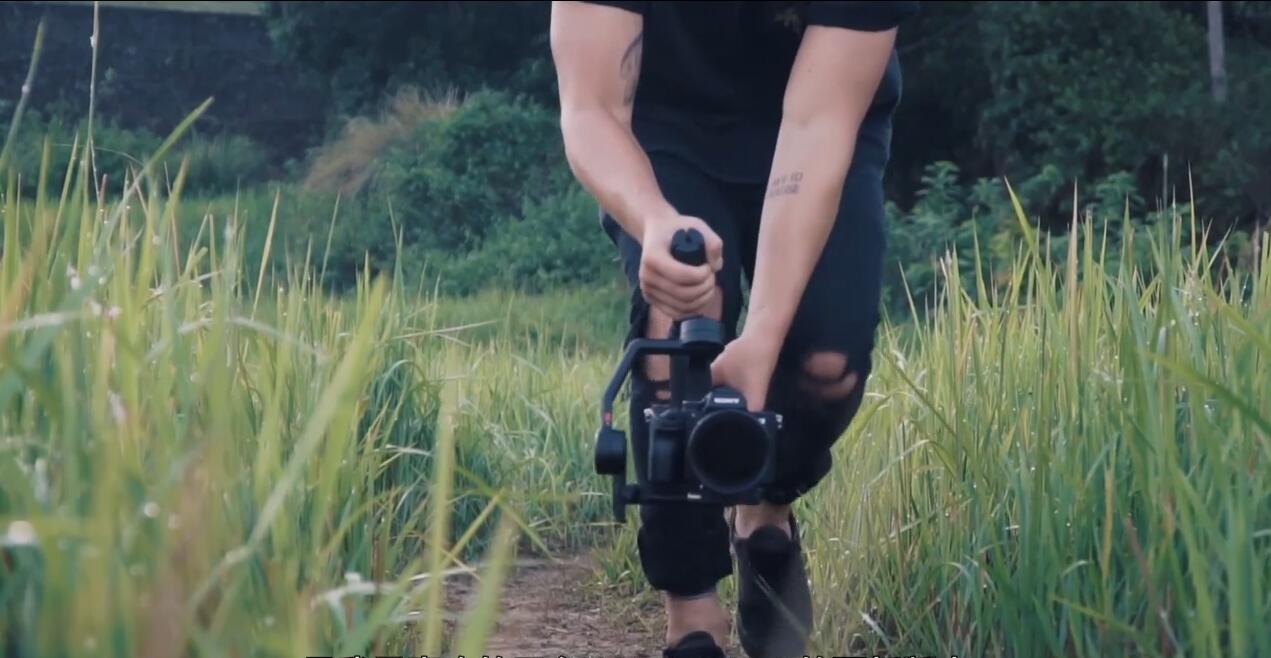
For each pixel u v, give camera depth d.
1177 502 1.65
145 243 1.68
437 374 3.90
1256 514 1.78
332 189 16.03
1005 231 11.35
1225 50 15.67
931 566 2.28
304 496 1.67
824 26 1.98
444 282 14.24
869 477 2.60
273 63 19.70
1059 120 14.27
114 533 1.17
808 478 2.23
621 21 2.03
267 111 19.70
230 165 17.81
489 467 3.97
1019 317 2.57
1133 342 1.91
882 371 3.13
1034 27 14.68
